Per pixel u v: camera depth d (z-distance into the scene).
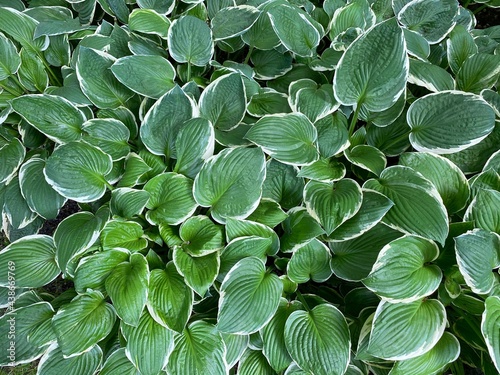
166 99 0.75
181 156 0.75
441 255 0.69
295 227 0.72
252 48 0.93
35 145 0.88
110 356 0.70
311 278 0.75
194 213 0.79
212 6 0.98
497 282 0.67
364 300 0.73
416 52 0.83
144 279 0.65
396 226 0.66
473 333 0.69
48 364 0.70
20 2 1.00
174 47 0.84
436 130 0.73
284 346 0.68
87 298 0.69
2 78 0.85
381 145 0.83
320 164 0.74
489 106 0.70
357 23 0.91
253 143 0.77
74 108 0.80
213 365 0.66
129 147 0.79
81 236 0.67
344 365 0.64
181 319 0.64
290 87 0.83
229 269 0.69
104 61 0.84
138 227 0.73
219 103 0.80
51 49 0.91
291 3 0.96
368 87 0.73
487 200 0.67
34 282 0.74
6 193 0.82
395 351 0.61
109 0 0.94
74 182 0.70
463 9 0.98
